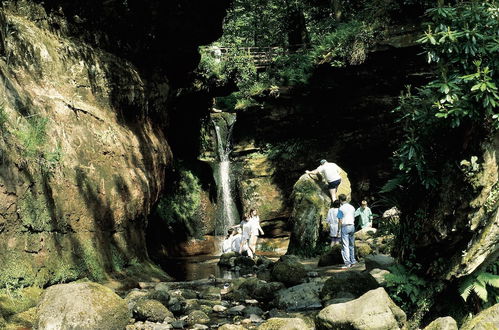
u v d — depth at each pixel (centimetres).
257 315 741
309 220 1448
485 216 506
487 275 512
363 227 1434
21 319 698
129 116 1368
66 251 910
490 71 519
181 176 2278
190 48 1703
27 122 888
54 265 861
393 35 1997
